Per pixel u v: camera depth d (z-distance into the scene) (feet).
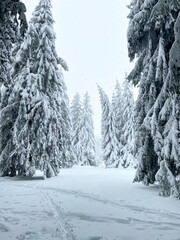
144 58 43.24
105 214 23.50
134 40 42.98
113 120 127.34
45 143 59.47
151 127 35.83
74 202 29.30
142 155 39.32
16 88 62.28
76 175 68.13
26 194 35.58
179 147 31.48
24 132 59.52
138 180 40.55
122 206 27.45
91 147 159.22
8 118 65.21
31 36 65.72
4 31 31.71
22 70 65.16
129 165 113.29
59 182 50.98
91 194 35.58
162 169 32.50
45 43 64.64
